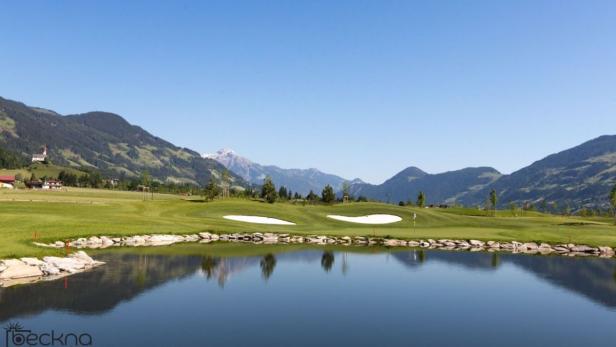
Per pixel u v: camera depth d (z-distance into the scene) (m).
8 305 29.91
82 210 92.06
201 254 57.31
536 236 84.94
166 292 35.66
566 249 76.81
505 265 56.31
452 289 40.69
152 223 80.88
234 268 47.97
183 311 30.39
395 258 59.88
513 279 46.62
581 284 44.59
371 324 28.80
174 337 25.08
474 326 29.19
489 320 30.70
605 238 84.69
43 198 129.00
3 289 34.00
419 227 101.56
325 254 61.91
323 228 95.19
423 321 29.95
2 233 54.19
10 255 39.81
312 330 27.14
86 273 41.44
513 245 77.56
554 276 49.00
